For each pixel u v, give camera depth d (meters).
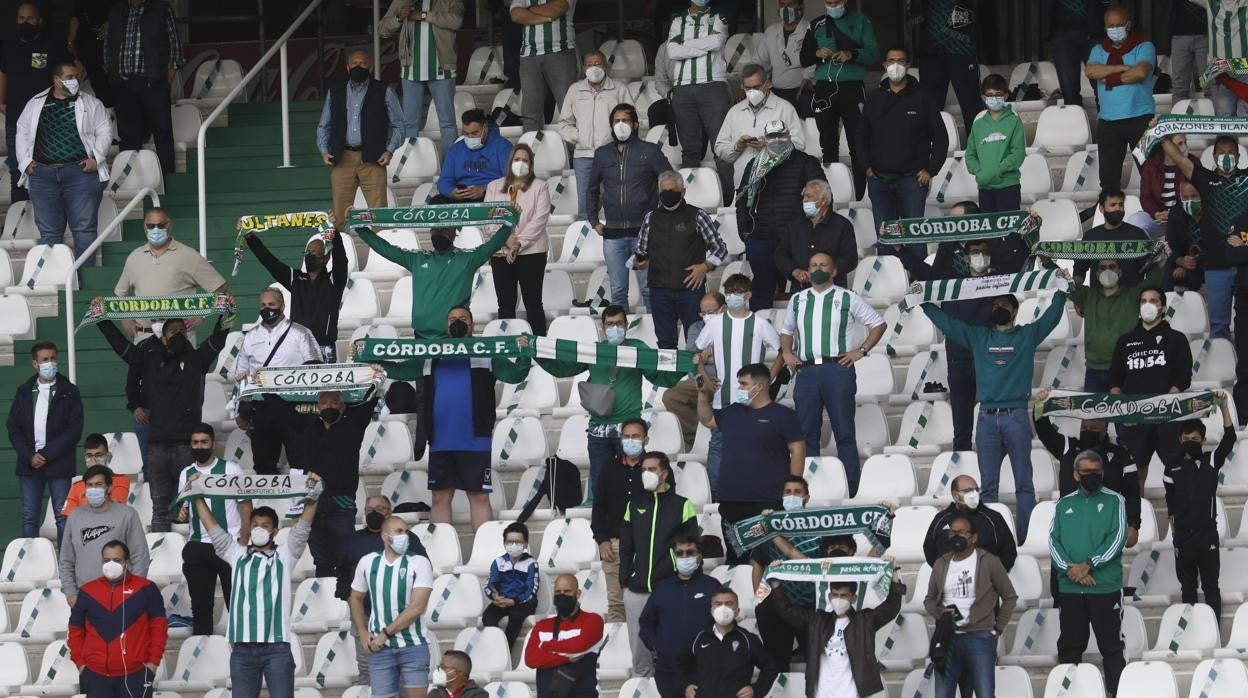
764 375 46.81
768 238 55.66
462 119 59.75
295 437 51.34
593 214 57.50
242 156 68.06
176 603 50.50
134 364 52.69
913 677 44.69
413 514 51.97
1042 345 55.16
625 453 46.19
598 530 46.34
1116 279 51.91
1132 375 49.72
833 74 61.69
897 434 54.78
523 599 47.31
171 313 51.72
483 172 59.50
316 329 53.62
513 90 69.75
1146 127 59.16
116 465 55.50
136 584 46.41
